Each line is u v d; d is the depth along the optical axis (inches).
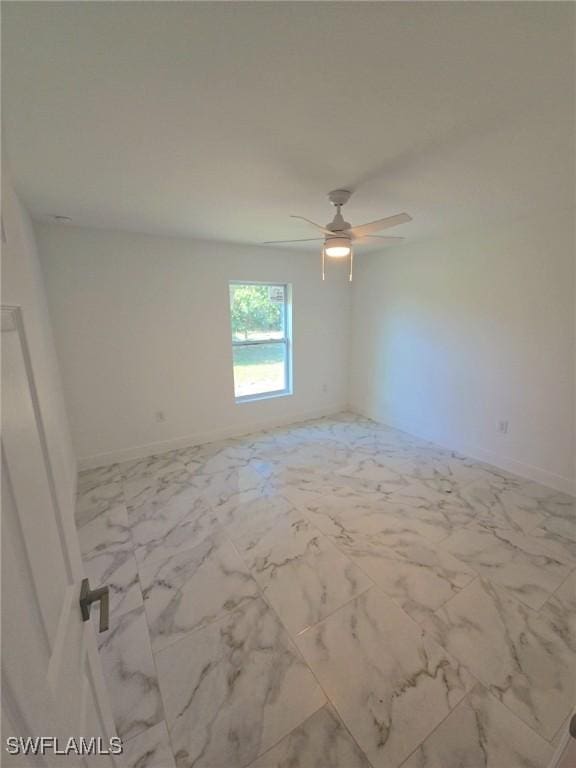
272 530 91.7
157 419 142.2
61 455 31.9
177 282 137.6
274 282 162.2
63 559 28.1
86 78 43.1
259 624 64.1
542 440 113.1
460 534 88.9
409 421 163.9
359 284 181.3
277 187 80.6
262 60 40.6
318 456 138.9
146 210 97.7
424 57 40.4
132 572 77.2
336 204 85.6
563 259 102.3
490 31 36.6
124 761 44.6
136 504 104.8
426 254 143.4
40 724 17.8
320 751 45.6
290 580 74.4
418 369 154.9
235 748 46.1
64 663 24.0
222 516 98.3
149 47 38.2
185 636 61.8
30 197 85.5
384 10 34.2
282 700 51.5
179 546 85.7
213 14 34.3
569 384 105.0
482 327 126.4
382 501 105.1
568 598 68.7
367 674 54.9
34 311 28.8
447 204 94.7
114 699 51.8
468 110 51.3
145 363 136.2
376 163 68.6
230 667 56.4
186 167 69.6
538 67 42.2
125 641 60.9
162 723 48.9
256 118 52.8
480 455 133.0
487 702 50.7
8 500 18.4
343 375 196.4
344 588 72.1
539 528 90.9
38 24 34.6
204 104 49.2
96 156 64.4
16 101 47.4
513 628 62.4
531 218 107.7
